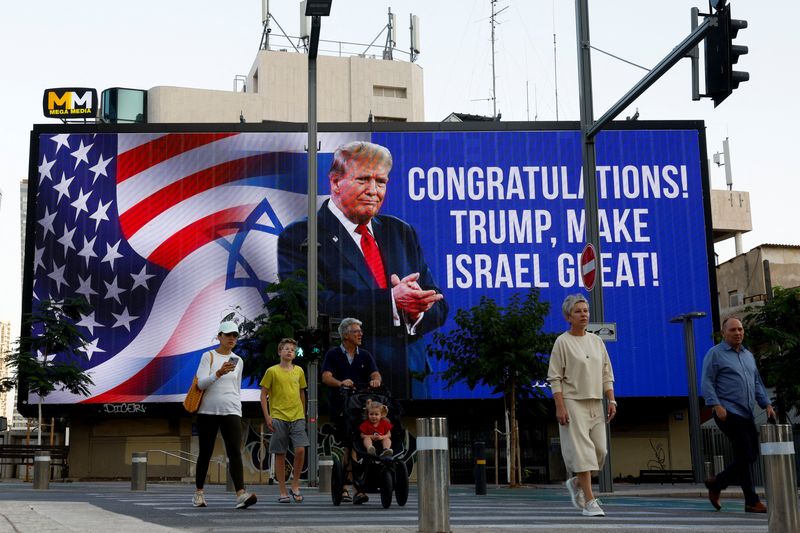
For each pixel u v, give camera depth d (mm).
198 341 33656
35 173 34375
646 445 35125
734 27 11750
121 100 57906
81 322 33406
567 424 7910
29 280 33656
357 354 10070
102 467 33625
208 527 6051
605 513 8812
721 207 58312
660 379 34031
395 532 5426
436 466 5375
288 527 5711
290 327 27219
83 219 34125
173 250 34094
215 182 34562
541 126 35500
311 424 19203
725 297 48156
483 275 34406
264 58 62156
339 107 63281
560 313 34312
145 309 33688
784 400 22062
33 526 5473
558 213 34969
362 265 34156
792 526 5555
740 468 9484
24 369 30453
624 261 34781
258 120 60938
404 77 65250
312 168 20625
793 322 21750
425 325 33844
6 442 47438
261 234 34312
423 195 34812
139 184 34438
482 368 24547
